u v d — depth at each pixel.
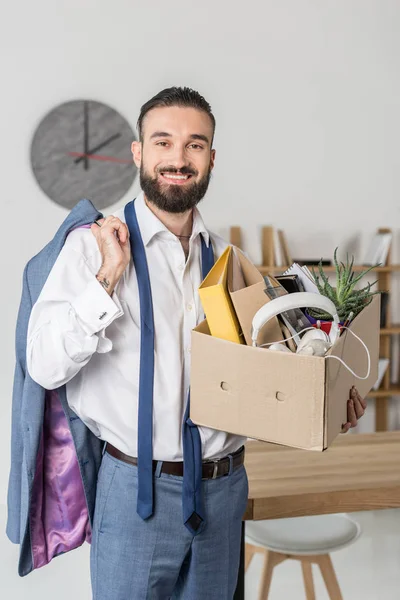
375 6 4.64
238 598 2.03
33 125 4.24
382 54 4.68
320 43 4.60
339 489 1.95
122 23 4.30
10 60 4.18
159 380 1.68
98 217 1.74
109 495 1.69
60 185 4.30
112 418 1.67
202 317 1.77
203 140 1.71
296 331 1.60
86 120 4.30
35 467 1.74
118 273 1.58
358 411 1.68
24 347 1.77
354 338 1.62
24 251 4.31
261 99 4.55
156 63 4.37
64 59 4.24
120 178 4.38
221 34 4.45
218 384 1.56
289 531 2.29
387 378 4.67
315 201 4.71
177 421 1.68
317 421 1.45
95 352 1.69
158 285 1.73
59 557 3.48
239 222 4.62
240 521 1.81
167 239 1.76
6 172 4.24
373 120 4.73
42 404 1.71
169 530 1.67
